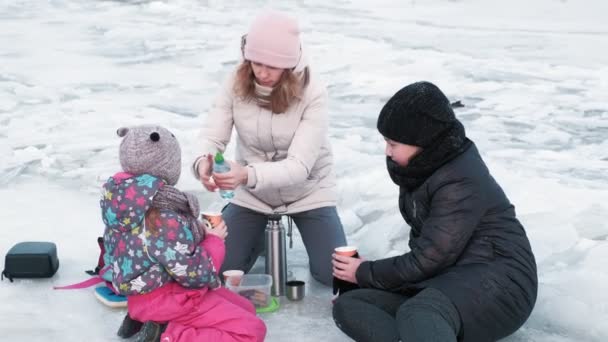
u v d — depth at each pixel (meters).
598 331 3.44
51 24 12.70
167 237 3.10
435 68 9.69
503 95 8.40
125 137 3.22
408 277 3.24
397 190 5.32
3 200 5.28
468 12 14.05
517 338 3.41
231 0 14.88
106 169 5.97
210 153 4.04
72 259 4.34
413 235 3.50
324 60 10.04
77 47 10.98
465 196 3.19
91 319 3.61
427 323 2.90
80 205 5.23
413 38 11.68
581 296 3.75
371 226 4.75
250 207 4.11
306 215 4.12
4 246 4.48
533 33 12.18
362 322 3.20
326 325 3.57
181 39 11.56
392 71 9.52
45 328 3.50
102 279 3.95
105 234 3.26
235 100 4.05
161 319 3.18
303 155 3.91
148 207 3.09
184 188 5.43
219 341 3.12
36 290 3.93
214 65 9.91
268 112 3.97
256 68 3.79
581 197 5.11
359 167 5.82
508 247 3.21
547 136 6.89
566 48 11.07
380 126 3.28
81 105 7.90
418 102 3.20
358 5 14.63
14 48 10.84
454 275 3.15
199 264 3.14
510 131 7.06
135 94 8.46
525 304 3.18
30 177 5.79
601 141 6.79
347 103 8.09
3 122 7.27
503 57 10.44
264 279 3.91
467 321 3.05
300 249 4.63
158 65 9.93
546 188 5.27
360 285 3.40
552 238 4.43
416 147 3.26
